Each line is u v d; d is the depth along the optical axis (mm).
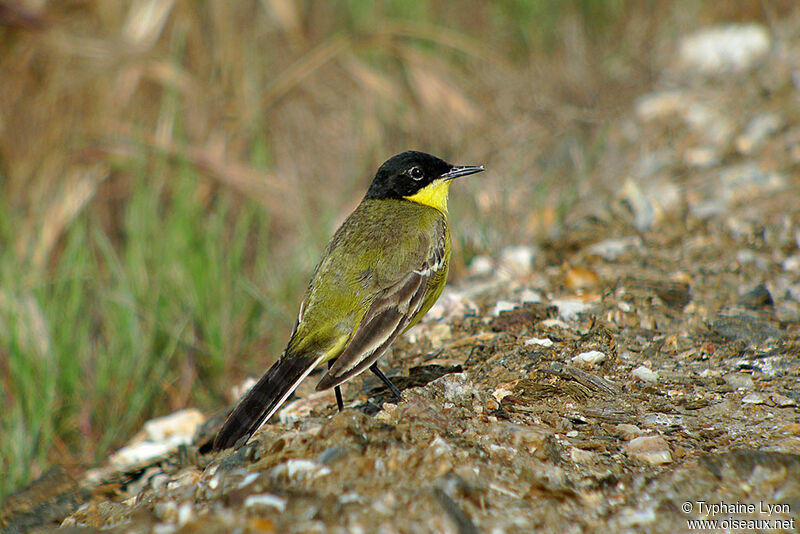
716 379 8172
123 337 12117
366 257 8352
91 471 10070
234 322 12820
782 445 6727
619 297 10266
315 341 8016
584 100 17828
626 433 7168
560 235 13195
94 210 15844
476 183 15711
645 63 18844
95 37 17750
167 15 18578
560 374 8266
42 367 11586
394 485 5996
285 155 17953
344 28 19750
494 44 19938
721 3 20297
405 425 6773
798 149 14453
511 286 11617
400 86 18578
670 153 15844
